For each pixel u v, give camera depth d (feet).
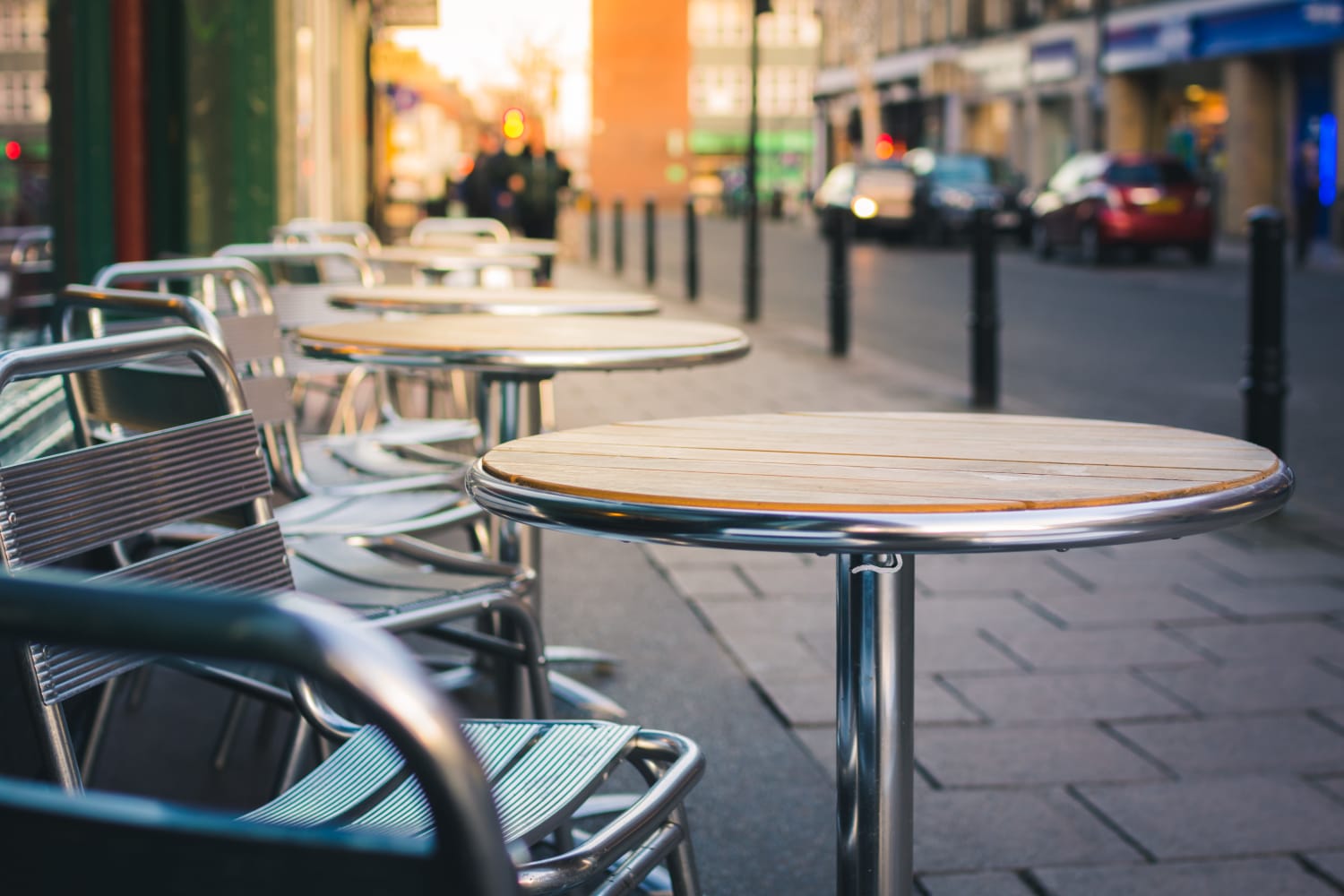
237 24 21.48
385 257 19.44
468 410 17.72
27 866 2.48
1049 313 45.09
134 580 5.80
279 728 11.19
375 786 5.47
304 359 14.85
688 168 253.65
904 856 5.82
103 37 19.24
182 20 20.72
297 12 29.04
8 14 18.21
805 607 14.73
